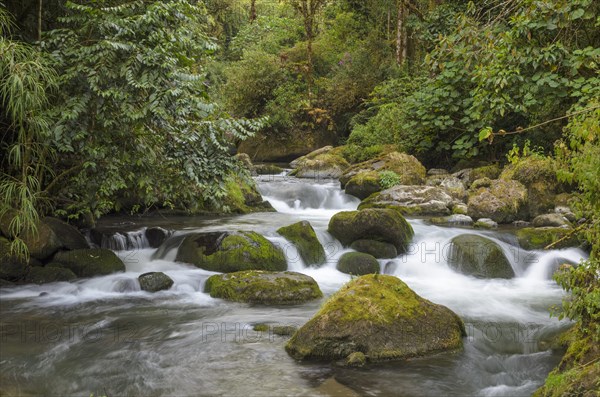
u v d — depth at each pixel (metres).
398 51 19.53
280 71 21.50
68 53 6.42
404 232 8.63
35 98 6.06
